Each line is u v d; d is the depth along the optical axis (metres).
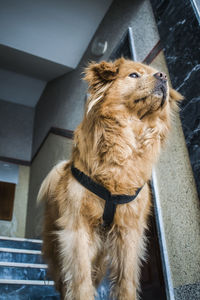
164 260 2.49
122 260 1.68
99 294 2.29
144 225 1.83
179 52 2.83
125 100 1.80
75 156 1.84
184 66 2.71
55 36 5.85
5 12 5.27
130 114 1.79
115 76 1.89
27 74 7.52
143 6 3.93
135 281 1.66
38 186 6.62
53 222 1.97
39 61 6.59
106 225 1.70
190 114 2.52
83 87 5.49
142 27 3.81
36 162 7.28
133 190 1.64
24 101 8.77
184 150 2.62
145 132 1.80
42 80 7.86
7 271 2.65
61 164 2.08
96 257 1.86
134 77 1.86
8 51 6.32
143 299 2.77
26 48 6.18
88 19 5.51
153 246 2.81
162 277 2.61
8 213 7.01
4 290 2.29
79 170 1.70
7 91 8.32
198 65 2.54
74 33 5.79
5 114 8.50
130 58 3.83
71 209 1.65
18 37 5.88
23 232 6.87
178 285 2.36
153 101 1.73
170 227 2.61
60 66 6.59
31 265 2.77
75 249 1.57
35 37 5.88
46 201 2.14
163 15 3.25
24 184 7.62
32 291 2.38
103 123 1.73
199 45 2.57
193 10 2.76
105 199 1.60
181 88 2.69
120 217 1.67
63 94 6.66
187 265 2.33
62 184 1.83
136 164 1.70
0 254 2.93
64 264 1.60
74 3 5.19
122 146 1.68
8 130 8.30
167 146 2.82
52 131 6.38
